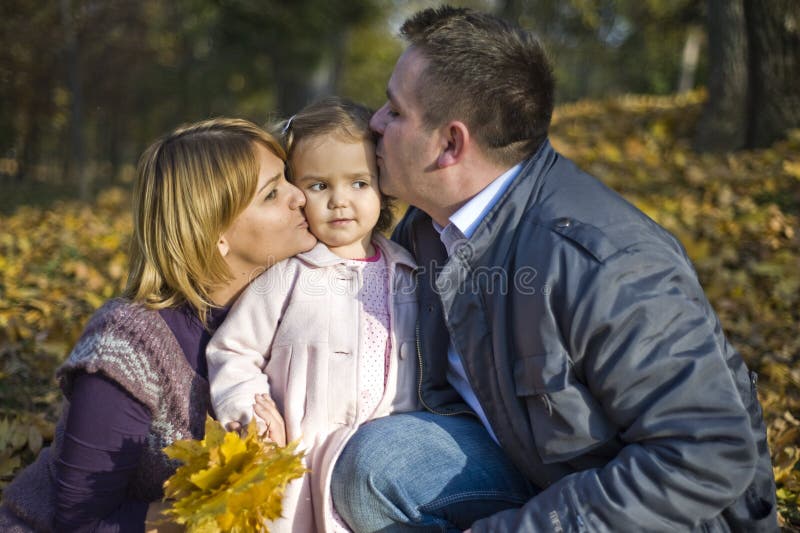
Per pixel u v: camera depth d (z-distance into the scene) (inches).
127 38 830.5
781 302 160.1
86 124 1044.5
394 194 81.4
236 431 72.3
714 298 161.2
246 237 77.3
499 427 71.2
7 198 607.5
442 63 72.8
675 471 58.7
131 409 71.7
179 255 74.4
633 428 61.3
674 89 1098.7
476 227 75.5
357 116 82.5
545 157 75.0
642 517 59.6
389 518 71.4
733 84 283.7
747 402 72.3
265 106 1074.1
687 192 235.6
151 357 72.9
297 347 77.8
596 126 352.8
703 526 63.6
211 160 74.0
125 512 73.3
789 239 188.1
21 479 78.4
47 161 1302.9
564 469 68.0
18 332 159.0
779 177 229.3
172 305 76.5
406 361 81.3
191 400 75.6
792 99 270.5
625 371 61.2
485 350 70.9
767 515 68.1
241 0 661.3
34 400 129.6
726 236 194.5
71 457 70.1
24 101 797.9
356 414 78.0
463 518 72.6
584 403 64.2
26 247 267.0
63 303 187.8
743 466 59.0
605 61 1197.1
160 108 1078.4
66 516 71.2
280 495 68.1
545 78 75.1
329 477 72.6
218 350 77.0
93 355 70.6
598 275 62.8
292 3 661.3
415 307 83.6
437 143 75.0
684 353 61.0
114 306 74.5
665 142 307.4
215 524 63.3
